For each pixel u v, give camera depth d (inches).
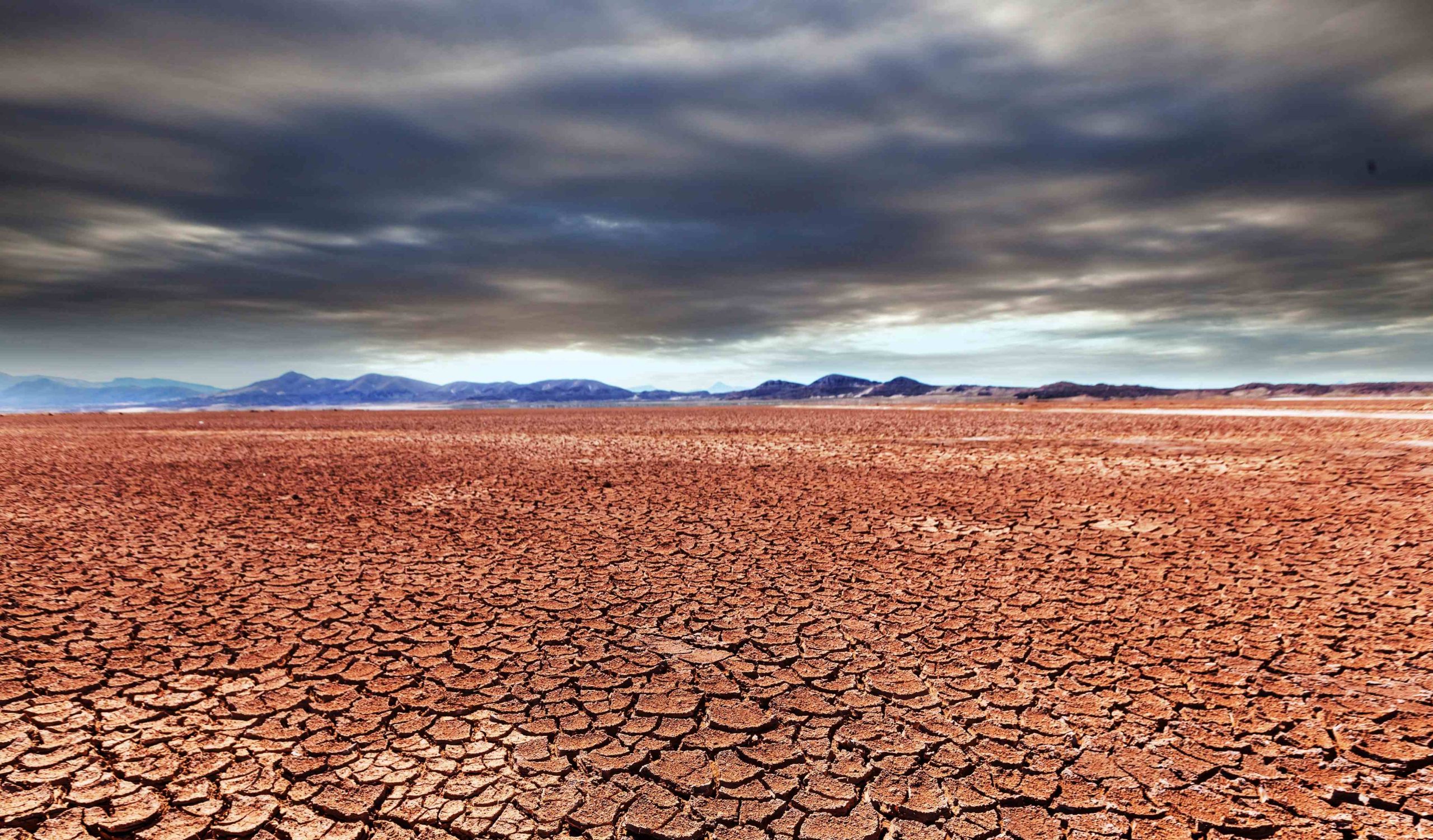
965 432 968.3
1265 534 320.5
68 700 163.0
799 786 131.2
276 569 273.7
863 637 203.2
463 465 620.4
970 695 166.7
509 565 280.1
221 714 157.2
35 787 128.6
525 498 437.7
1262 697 163.2
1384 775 131.9
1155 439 792.9
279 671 180.2
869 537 323.9
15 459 677.3
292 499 435.8
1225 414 1320.1
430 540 322.3
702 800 127.0
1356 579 249.3
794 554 294.7
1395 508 369.4
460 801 126.4
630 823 120.1
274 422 1515.7
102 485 497.4
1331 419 1062.4
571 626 213.2
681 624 214.2
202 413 2194.9
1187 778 132.0
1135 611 222.5
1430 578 248.8
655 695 167.5
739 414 1871.3
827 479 510.6
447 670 181.0
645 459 660.7
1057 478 501.4
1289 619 212.2
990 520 358.6
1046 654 189.8
